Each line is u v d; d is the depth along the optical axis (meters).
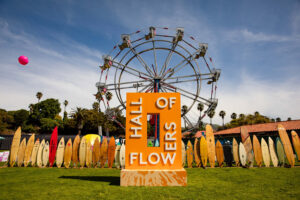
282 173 6.37
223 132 23.70
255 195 3.90
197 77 14.28
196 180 5.49
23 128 41.94
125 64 14.01
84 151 8.33
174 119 5.24
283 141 8.15
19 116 49.88
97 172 7.08
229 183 5.05
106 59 13.42
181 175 4.82
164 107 5.30
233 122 41.31
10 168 8.10
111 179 5.71
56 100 46.31
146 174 4.84
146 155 5.07
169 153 5.08
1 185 4.90
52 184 5.00
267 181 5.19
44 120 41.22
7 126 47.78
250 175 6.16
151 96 5.37
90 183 5.12
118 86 14.00
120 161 7.92
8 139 20.89
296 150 8.01
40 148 8.70
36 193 4.14
